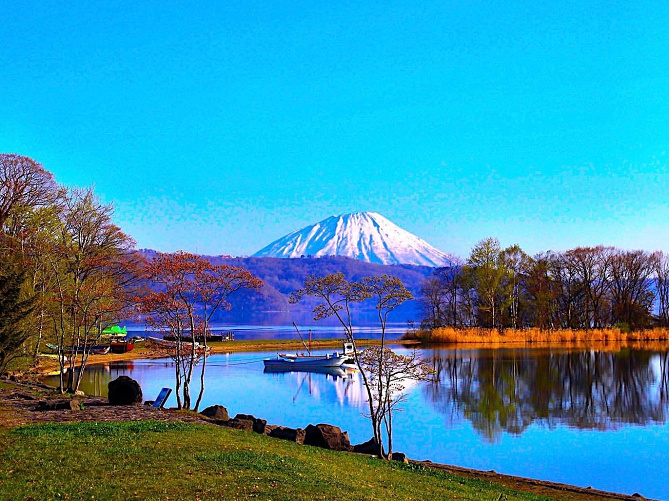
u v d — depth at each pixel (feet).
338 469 63.93
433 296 407.23
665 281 396.57
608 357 270.46
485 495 66.13
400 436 121.80
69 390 140.05
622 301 381.60
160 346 129.29
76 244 171.63
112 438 65.26
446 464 100.83
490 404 157.69
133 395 104.06
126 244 189.98
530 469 100.22
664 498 86.74
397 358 101.30
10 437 64.80
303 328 604.08
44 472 52.54
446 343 338.95
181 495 48.34
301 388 186.60
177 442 64.85
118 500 46.68
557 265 378.73
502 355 278.67
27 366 172.35
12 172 175.63
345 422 133.59
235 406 152.25
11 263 130.62
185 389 114.62
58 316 166.40
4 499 45.88
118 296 155.22
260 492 50.31
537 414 145.28
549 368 232.73
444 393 175.01
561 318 392.88
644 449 112.57
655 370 227.40
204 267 118.83
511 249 375.04
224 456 60.39
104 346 281.33
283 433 89.51
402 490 60.39
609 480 94.94
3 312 117.91
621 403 160.35
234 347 309.42
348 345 257.96
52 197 183.93
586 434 125.18
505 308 369.50
